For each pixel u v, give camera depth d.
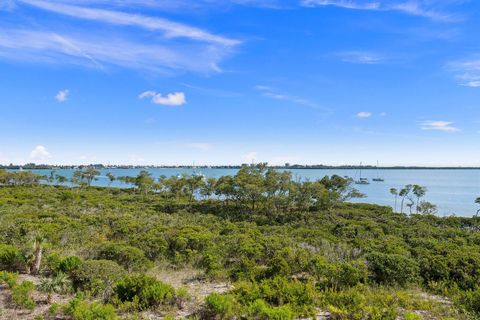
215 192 45.06
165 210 39.28
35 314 7.57
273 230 24.70
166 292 8.52
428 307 8.68
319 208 43.09
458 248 17.25
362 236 24.58
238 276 11.36
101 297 8.73
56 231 17.08
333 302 8.63
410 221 37.50
